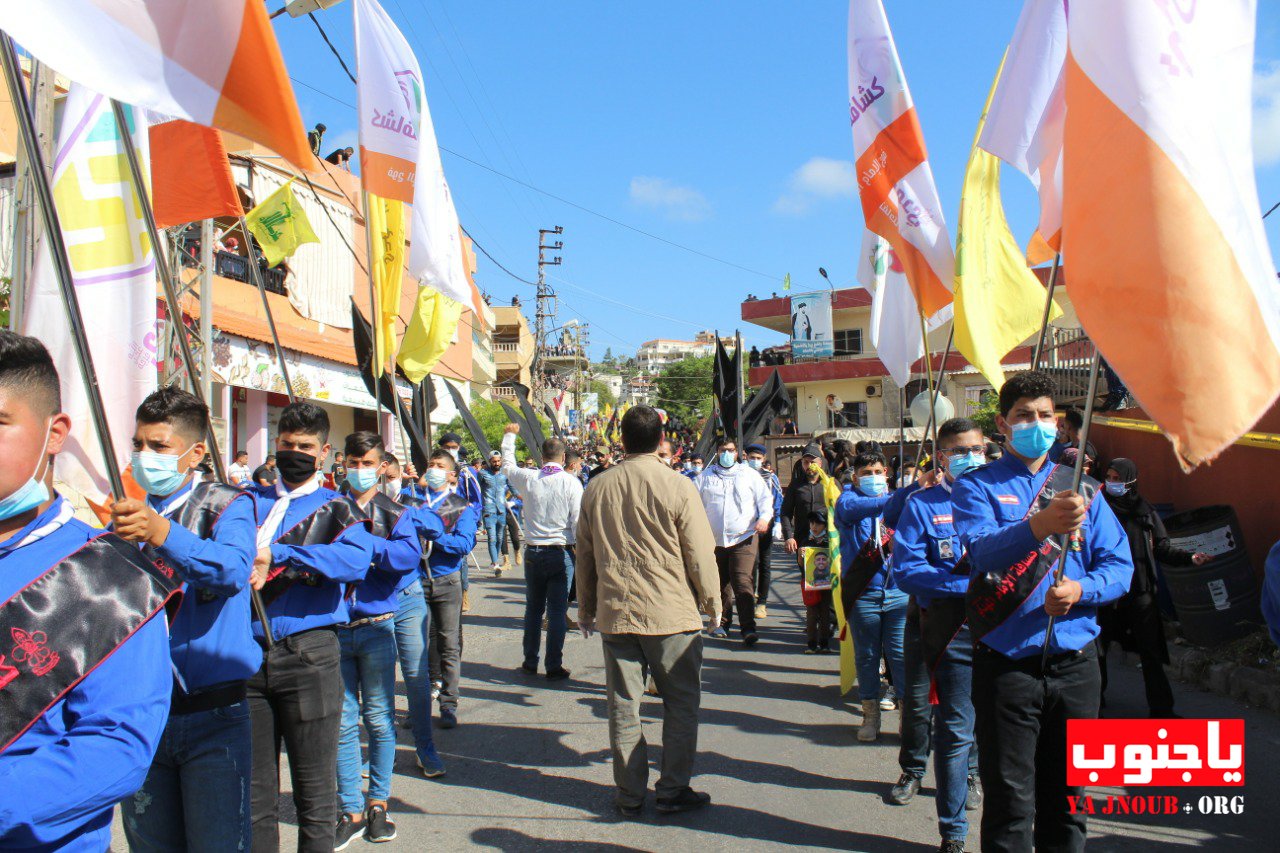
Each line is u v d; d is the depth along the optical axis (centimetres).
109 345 369
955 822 401
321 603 350
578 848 423
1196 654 681
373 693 445
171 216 403
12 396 174
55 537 183
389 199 571
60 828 168
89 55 258
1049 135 319
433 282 556
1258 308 233
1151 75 245
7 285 820
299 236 998
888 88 510
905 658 483
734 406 1187
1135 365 237
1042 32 347
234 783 283
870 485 575
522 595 1216
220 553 265
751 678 747
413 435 739
